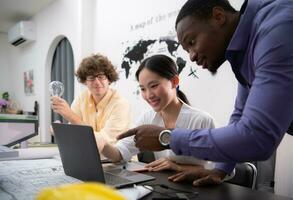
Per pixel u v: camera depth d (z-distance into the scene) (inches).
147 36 84.2
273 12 22.1
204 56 26.3
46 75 137.8
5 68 181.2
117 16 96.8
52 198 7.4
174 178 29.8
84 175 25.9
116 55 97.7
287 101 19.3
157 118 46.3
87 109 62.0
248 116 20.1
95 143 23.4
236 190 26.4
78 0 108.5
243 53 25.5
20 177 28.0
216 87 64.8
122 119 56.2
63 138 27.7
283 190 50.0
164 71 40.1
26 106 159.6
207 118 43.6
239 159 20.8
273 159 47.3
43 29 137.8
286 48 19.8
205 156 22.0
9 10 138.3
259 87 20.3
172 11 75.4
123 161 40.3
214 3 25.0
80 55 108.6
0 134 43.5
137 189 24.4
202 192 25.5
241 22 24.5
